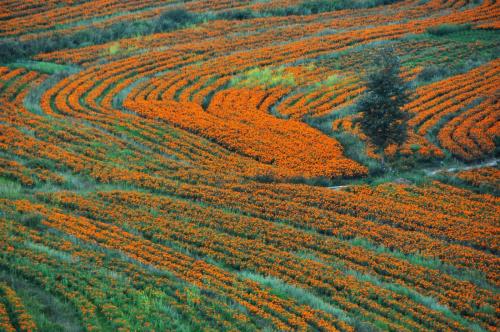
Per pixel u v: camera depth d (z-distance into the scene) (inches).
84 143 2285.9
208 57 3624.5
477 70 3307.1
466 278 1453.0
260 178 2089.1
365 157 2316.7
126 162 2148.1
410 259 1542.8
